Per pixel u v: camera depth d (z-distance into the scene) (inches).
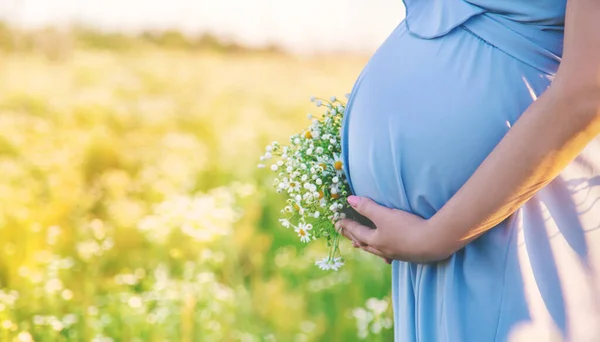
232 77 482.6
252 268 172.4
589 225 59.7
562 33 59.7
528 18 59.1
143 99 378.9
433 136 60.6
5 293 148.7
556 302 59.2
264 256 178.1
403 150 62.0
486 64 59.9
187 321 132.9
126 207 196.9
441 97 60.8
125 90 405.4
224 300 142.8
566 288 59.4
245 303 147.4
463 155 59.7
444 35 62.5
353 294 147.3
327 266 75.3
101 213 212.4
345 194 71.3
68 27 537.6
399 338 69.6
